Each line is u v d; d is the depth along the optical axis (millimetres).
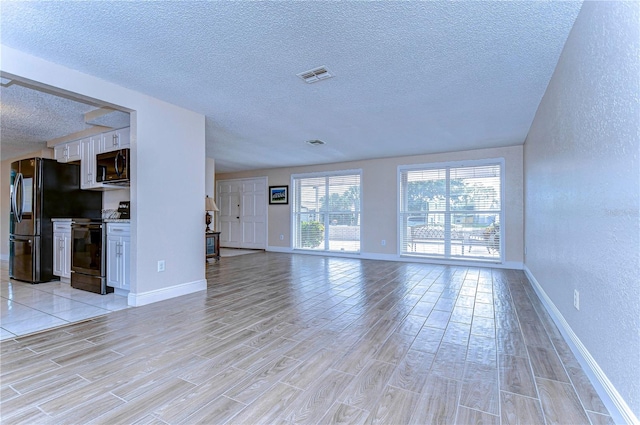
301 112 3678
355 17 1897
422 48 2268
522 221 5312
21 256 4309
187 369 1878
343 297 3535
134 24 1968
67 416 1433
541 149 3326
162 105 3330
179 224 3539
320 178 7426
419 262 6105
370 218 6699
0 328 2545
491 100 3291
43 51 2303
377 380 1758
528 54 2350
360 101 3326
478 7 1807
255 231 8352
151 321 2713
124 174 3598
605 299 1552
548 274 2953
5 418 1413
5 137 4633
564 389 1656
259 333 2455
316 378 1779
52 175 4305
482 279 4488
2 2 1735
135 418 1420
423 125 4188
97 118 3473
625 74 1331
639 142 1224
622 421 1340
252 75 2709
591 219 1750
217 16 1884
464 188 5824
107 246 3609
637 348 1235
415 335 2416
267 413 1462
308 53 2344
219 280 4449
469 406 1513
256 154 6156
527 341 2293
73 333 2438
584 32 1805
